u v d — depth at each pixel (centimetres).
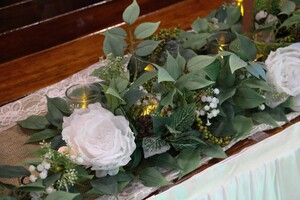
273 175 83
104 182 72
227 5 107
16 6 176
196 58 81
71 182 69
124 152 71
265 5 99
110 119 73
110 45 86
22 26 178
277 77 83
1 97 156
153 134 77
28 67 171
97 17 192
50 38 183
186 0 206
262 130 86
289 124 88
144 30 87
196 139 78
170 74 79
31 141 84
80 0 187
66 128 73
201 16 197
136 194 75
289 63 85
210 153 79
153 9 201
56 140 80
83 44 184
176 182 78
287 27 99
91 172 75
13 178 75
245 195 82
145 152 75
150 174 76
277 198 86
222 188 78
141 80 78
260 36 98
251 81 83
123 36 88
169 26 192
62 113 86
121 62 83
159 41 90
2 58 175
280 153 83
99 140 71
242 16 101
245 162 81
